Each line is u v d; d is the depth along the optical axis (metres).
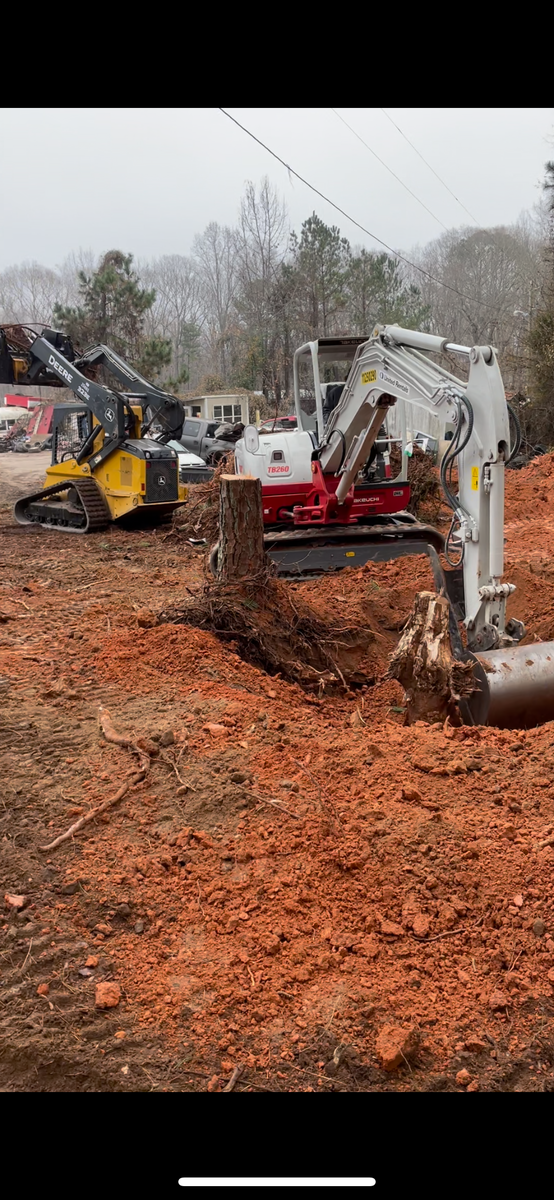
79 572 11.74
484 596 6.75
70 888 3.92
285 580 10.54
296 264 39.84
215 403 35.66
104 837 4.31
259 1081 3.01
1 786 4.70
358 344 11.35
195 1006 3.30
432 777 4.95
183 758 5.05
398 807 4.57
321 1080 3.03
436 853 4.19
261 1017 3.26
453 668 6.05
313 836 4.27
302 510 11.38
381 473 12.00
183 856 4.16
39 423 46.22
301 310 39.91
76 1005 3.29
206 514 14.98
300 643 7.58
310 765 5.01
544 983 3.50
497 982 3.51
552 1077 3.10
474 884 4.00
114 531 15.84
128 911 3.79
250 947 3.60
